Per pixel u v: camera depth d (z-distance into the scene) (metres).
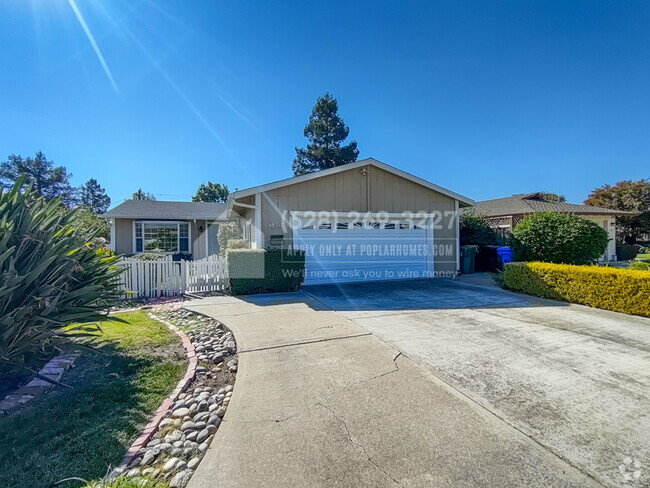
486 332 4.30
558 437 2.06
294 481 1.70
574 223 8.59
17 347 2.83
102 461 1.90
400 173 9.47
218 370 3.30
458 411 2.37
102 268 3.74
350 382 2.85
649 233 19.30
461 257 11.02
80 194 39.19
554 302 6.25
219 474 1.76
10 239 2.84
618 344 3.81
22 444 2.04
